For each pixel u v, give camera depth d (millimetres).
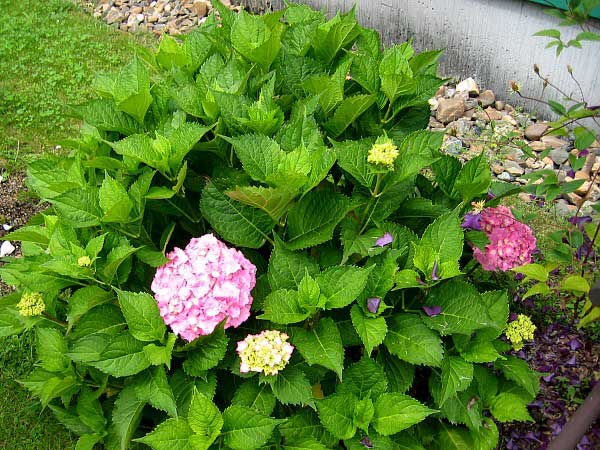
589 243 1354
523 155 1964
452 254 986
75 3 3246
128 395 994
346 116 1091
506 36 2193
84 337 979
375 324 952
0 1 3213
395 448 1026
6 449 1297
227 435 935
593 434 1181
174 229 1137
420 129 1195
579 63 2035
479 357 1016
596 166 1903
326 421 964
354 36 1277
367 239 998
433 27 2416
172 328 931
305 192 953
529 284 1446
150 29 2984
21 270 1055
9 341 1492
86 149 1152
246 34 1160
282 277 992
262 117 1049
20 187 2004
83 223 1004
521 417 1073
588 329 1351
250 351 902
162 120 1143
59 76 2539
